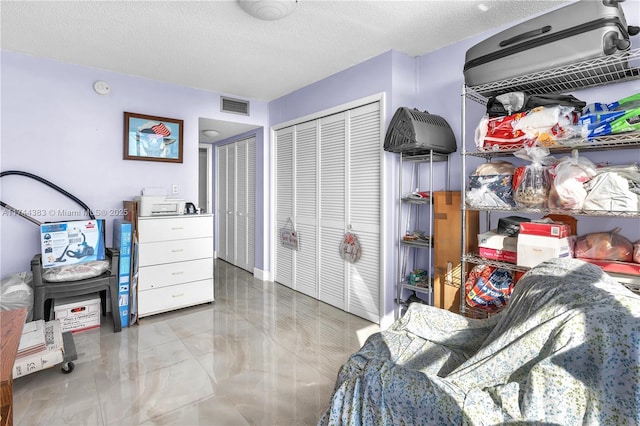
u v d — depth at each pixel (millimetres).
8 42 2664
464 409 924
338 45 2695
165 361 2316
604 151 1975
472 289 2186
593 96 2012
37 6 2152
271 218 4363
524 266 1850
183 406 1834
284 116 4062
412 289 2746
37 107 2924
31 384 2025
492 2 2082
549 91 2127
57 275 2604
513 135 1896
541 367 909
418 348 1470
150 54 2875
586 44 1633
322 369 2225
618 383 838
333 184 3400
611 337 870
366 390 1093
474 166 2559
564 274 1244
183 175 3691
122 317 2916
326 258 3523
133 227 2967
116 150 3297
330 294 3484
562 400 868
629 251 1702
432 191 2781
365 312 3092
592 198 1644
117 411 1784
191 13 2230
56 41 2641
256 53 2852
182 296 3289
